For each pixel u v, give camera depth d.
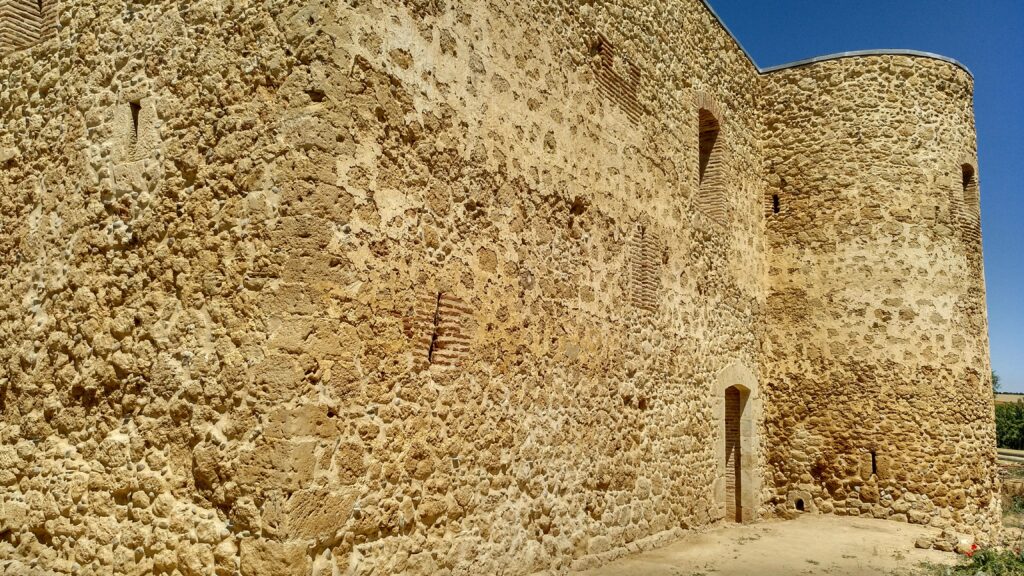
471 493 5.38
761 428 11.39
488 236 5.79
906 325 11.05
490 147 5.88
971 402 11.21
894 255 11.20
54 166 5.39
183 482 4.38
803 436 11.32
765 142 12.27
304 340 4.20
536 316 6.32
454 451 5.25
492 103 5.95
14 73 5.76
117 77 5.16
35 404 5.18
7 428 5.31
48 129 5.48
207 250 4.53
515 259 6.10
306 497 4.10
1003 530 11.55
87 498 4.76
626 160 8.05
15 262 5.50
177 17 4.95
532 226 6.36
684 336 9.13
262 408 4.15
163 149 4.83
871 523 10.41
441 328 5.22
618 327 7.62
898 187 11.37
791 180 11.96
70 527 4.80
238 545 4.10
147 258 4.78
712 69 10.60
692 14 10.11
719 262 10.32
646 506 7.91
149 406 4.60
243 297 4.34
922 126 11.59
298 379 4.16
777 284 11.86
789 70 12.18
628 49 8.31
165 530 4.37
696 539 8.72
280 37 4.52
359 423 4.49
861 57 11.71
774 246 11.98
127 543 4.52
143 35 5.09
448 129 5.42
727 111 11.02
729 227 10.76
